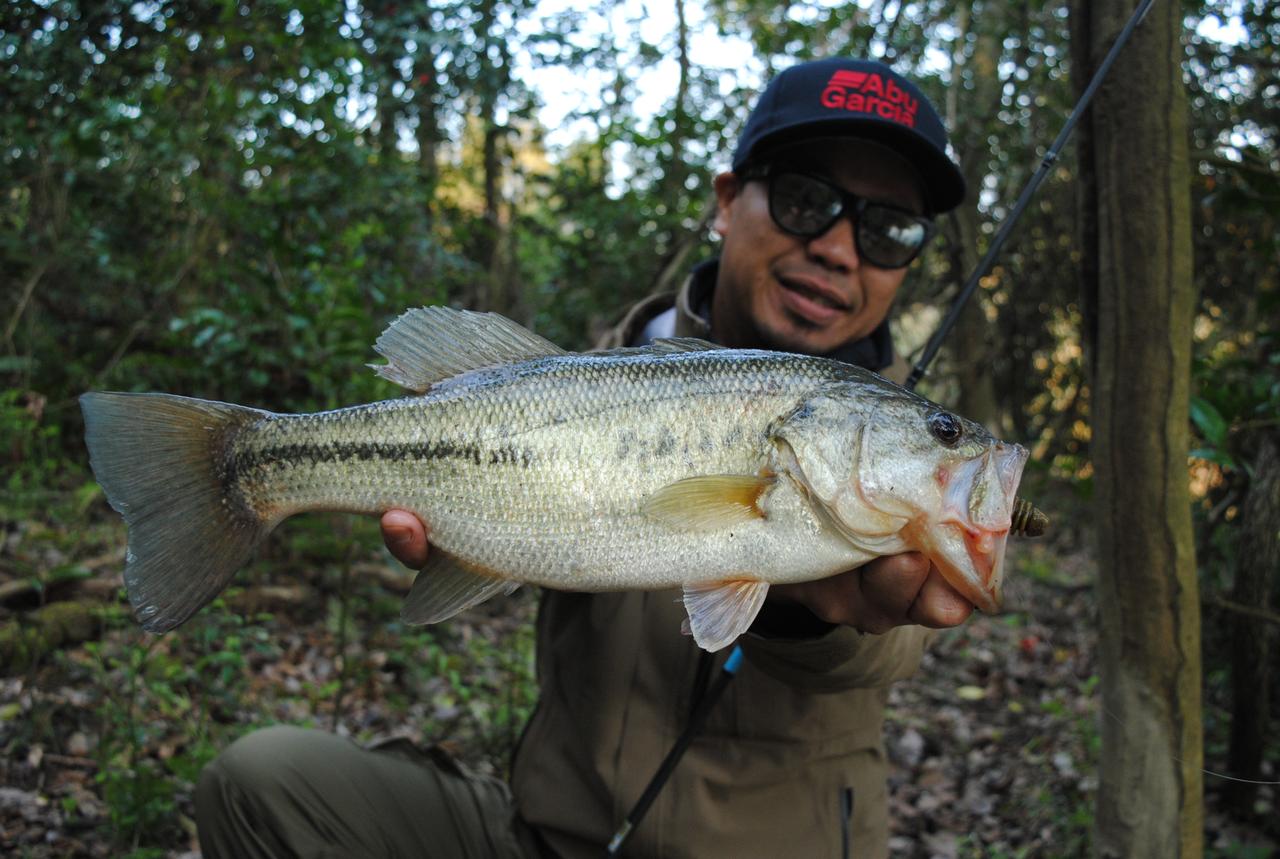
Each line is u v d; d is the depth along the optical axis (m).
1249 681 1.28
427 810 0.83
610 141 2.77
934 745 1.55
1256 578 1.25
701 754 0.75
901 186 0.84
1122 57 0.81
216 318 1.68
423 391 0.65
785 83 0.85
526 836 0.82
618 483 0.62
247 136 1.97
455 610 0.64
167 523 0.62
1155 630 0.83
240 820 0.81
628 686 0.77
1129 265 0.82
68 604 1.38
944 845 1.25
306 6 1.90
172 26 1.98
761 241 0.85
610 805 0.76
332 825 0.81
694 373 0.64
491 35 2.39
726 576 0.62
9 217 2.25
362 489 0.63
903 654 0.72
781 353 0.65
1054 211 2.53
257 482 0.63
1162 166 0.80
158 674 1.18
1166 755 0.83
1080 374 2.79
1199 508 1.56
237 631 1.30
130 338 2.09
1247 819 1.30
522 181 3.47
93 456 0.61
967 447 0.61
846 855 0.77
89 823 1.02
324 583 1.69
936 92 2.57
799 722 0.75
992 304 2.84
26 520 1.61
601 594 0.80
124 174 2.21
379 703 1.41
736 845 0.75
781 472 0.62
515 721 1.28
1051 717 1.61
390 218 2.17
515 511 0.63
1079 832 1.24
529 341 0.67
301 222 1.88
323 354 1.64
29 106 1.95
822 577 0.62
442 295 2.24
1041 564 2.45
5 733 1.13
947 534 0.60
